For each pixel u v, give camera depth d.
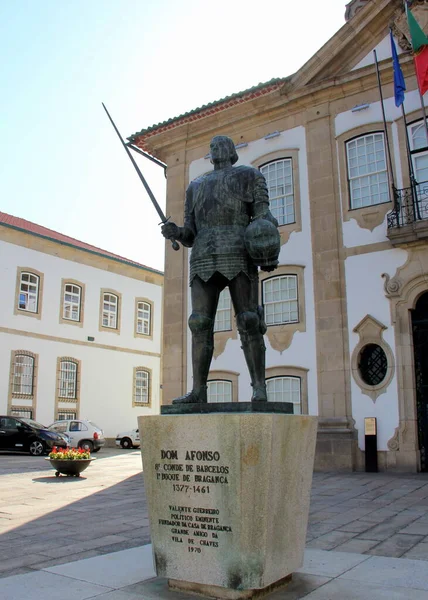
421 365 13.77
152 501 4.45
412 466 13.03
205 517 4.18
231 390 16.14
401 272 13.91
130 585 4.45
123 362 30.84
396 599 3.99
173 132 18.47
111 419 29.70
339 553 5.50
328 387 14.45
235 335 16.38
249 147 17.14
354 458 13.79
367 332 14.16
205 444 4.21
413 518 7.51
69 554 5.67
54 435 21.05
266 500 4.05
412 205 13.75
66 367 27.95
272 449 4.09
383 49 15.21
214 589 4.14
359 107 15.23
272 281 15.95
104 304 30.28
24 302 26.41
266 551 4.05
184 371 17.31
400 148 14.58
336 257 14.94
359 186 15.09
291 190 16.14
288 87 16.23
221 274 4.84
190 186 5.34
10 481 12.24
